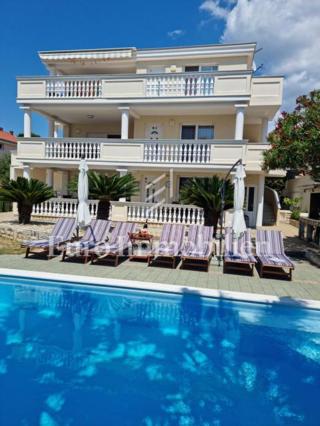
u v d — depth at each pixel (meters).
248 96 14.71
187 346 5.14
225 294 6.73
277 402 3.84
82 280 7.46
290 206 24.22
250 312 6.45
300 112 10.12
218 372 4.44
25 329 5.56
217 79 15.01
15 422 3.37
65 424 3.36
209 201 11.37
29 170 17.08
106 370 4.40
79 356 4.75
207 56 17.11
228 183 11.84
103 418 3.48
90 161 16.08
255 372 4.46
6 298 6.89
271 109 16.14
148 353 4.89
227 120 17.48
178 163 15.27
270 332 5.64
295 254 11.01
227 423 3.46
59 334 5.42
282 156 10.10
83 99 16.39
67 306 6.56
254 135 19.25
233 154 14.74
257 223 16.83
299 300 6.50
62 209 15.52
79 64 18.83
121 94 16.05
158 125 18.30
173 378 4.27
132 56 17.77
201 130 17.94
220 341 5.32
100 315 6.21
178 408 3.68
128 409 3.64
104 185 12.41
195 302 6.79
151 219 14.83
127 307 6.60
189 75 15.32
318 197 12.79
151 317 6.18
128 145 15.79
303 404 3.82
